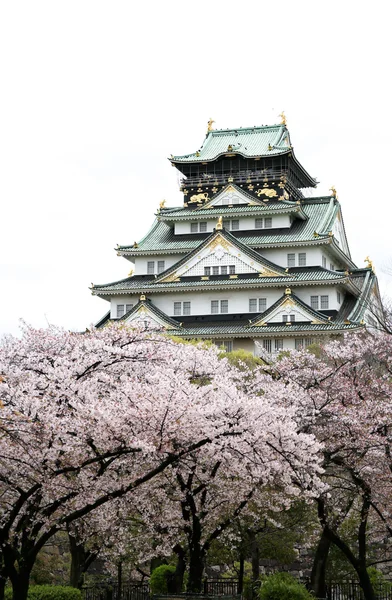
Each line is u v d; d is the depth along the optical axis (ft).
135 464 103.86
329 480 146.10
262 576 153.58
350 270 356.18
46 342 117.39
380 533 151.94
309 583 137.49
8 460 97.45
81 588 132.77
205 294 334.24
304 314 309.22
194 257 336.29
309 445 110.52
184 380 107.45
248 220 355.97
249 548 148.05
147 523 115.85
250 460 105.29
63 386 102.01
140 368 119.75
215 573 188.14
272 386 130.00
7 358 110.83
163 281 337.72
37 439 93.66
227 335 312.09
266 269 327.88
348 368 144.46
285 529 150.30
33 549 98.78
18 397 94.84
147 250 352.90
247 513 124.98
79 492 100.94
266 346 311.06
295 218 362.33
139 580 171.83
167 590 130.62
